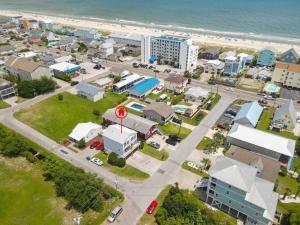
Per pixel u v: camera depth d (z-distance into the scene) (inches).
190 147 2972.4
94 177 2400.3
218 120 3496.6
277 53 6323.8
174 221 1966.0
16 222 2129.7
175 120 3449.8
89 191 2242.9
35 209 2247.8
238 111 3572.8
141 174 2576.3
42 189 2450.8
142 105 3860.7
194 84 4648.1
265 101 3983.8
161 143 3034.0
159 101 3964.1
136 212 2175.2
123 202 2266.2
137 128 3073.3
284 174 2593.5
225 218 2069.4
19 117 3506.4
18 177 2586.1
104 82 4458.7
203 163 2723.9
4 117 3496.6
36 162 2778.1
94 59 5733.3
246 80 4827.8
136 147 2866.6
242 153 2608.3
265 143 2778.1
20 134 3142.2
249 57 5674.2
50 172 2522.1
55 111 3663.9
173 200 2124.8
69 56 5629.9
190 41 5472.4
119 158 2669.8
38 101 3927.2
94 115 3607.3
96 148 2935.5
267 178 2356.1
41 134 3171.8
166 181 2493.8
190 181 2495.1
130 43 6756.9
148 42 5511.8
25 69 4338.1
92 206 2215.8
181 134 3206.2
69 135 3043.8
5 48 5880.9
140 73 5113.2
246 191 1961.1
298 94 4274.1
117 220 2105.1
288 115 3265.3
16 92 4072.3
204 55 6058.1
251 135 2888.8
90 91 3959.2
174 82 4269.2
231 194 2066.9
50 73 4618.6
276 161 2566.4
